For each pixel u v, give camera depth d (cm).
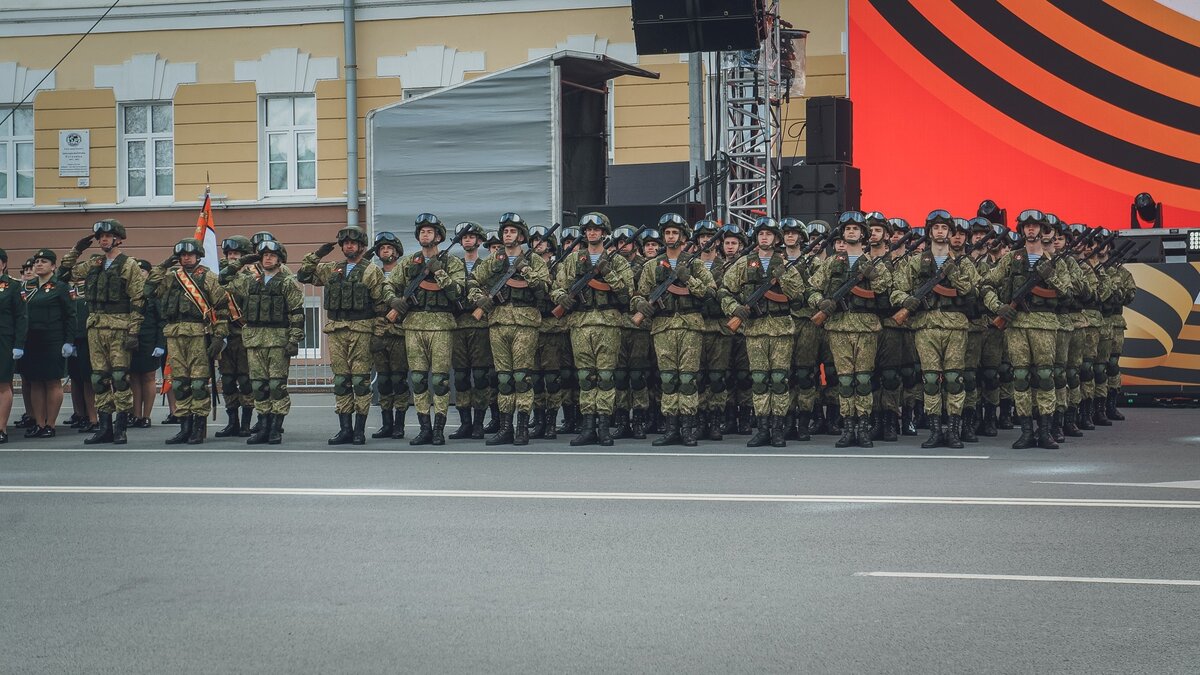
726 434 1568
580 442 1430
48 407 1614
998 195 2289
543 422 1545
